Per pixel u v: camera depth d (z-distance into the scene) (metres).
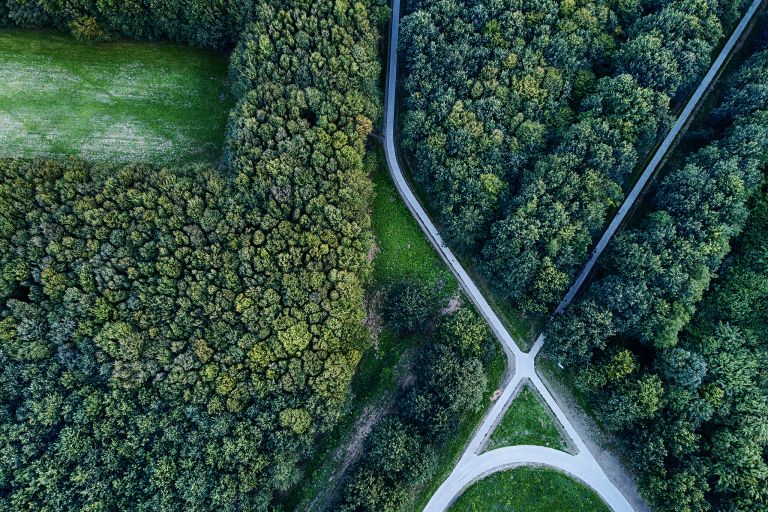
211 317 55.25
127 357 53.16
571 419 61.28
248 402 55.84
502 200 60.88
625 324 56.56
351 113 59.12
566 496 59.50
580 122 59.31
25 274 52.66
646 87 59.84
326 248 56.91
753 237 60.75
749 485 50.88
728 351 56.81
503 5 61.41
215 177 57.19
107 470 52.16
